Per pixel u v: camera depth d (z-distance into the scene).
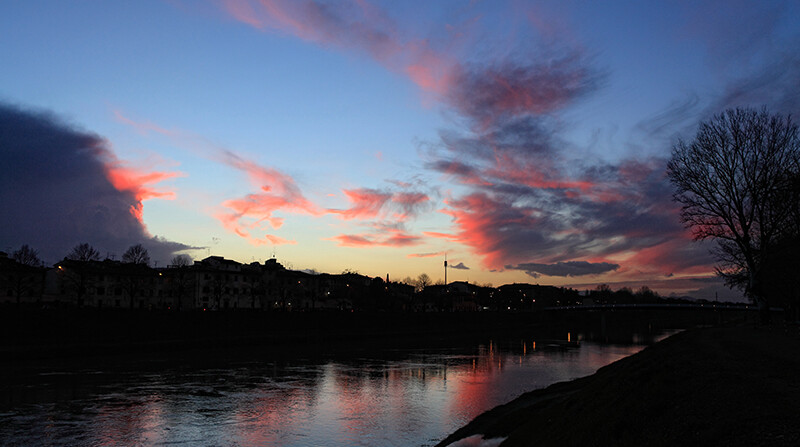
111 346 84.69
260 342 109.06
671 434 16.80
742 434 15.21
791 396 18.50
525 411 33.06
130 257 150.50
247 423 41.78
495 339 147.75
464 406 49.47
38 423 40.38
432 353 102.69
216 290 150.88
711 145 61.19
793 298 81.00
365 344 121.94
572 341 143.38
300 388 58.47
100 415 43.22
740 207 58.78
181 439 36.94
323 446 35.84
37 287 129.75
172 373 67.81
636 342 140.75
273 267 187.50
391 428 40.91
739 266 67.81
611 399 23.20
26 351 74.62
